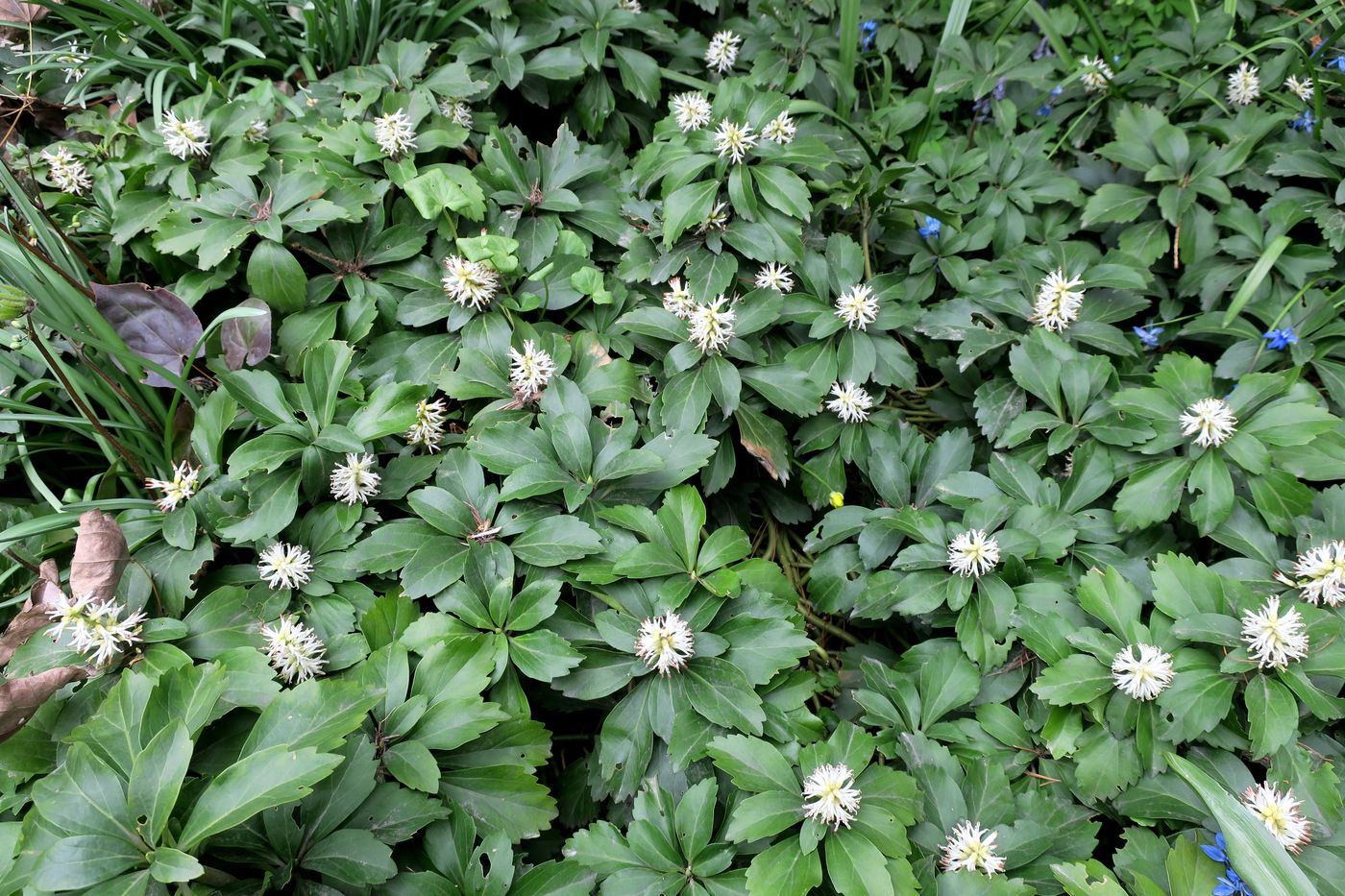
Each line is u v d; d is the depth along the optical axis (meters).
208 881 0.49
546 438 0.64
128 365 0.67
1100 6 1.00
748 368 0.70
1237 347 0.77
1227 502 0.63
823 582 0.68
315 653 0.58
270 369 0.71
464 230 0.76
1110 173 0.88
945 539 0.64
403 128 0.76
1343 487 0.64
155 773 0.48
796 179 0.73
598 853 0.54
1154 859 0.55
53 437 0.69
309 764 0.48
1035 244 0.85
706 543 0.62
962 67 0.92
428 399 0.70
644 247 0.75
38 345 0.62
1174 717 0.57
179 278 0.75
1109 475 0.67
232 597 0.60
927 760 0.58
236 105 0.77
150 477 0.69
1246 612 0.58
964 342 0.73
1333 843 0.55
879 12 0.98
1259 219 0.81
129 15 0.82
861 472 0.73
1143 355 0.81
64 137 0.84
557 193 0.76
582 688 0.58
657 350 0.72
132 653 0.57
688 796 0.54
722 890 0.53
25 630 0.57
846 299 0.72
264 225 0.70
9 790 0.54
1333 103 0.90
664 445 0.65
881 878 0.51
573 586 0.63
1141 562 0.64
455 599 0.59
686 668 0.58
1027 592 0.62
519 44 0.86
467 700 0.55
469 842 0.53
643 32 0.92
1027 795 0.58
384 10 0.89
